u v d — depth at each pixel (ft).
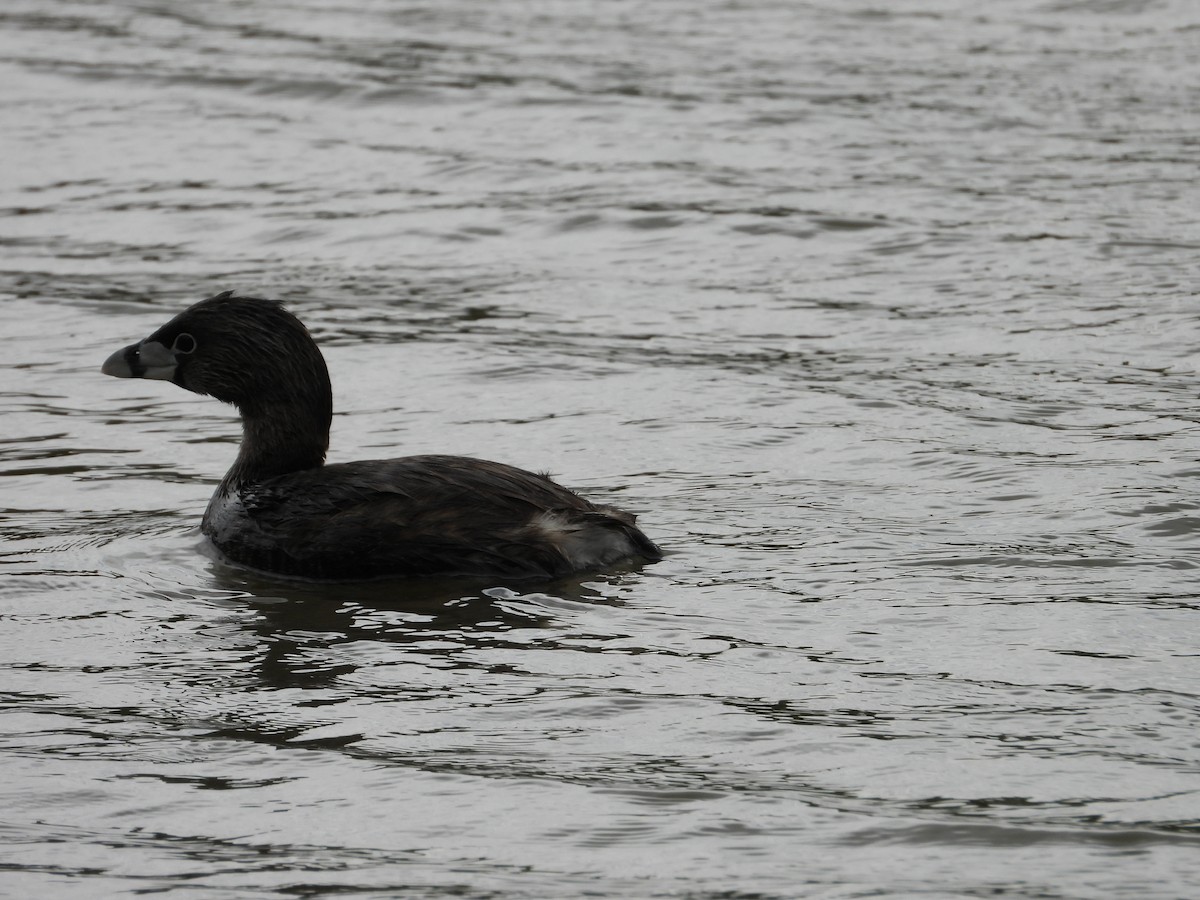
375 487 39.91
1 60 94.73
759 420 49.93
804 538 41.11
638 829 27.50
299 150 80.28
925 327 57.93
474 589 38.55
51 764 30.22
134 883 26.11
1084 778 28.86
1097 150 77.46
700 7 106.11
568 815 28.02
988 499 43.32
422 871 26.35
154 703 32.86
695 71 91.76
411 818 28.07
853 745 30.32
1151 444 46.80
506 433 49.39
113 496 45.21
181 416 51.65
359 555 39.29
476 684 33.45
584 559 39.40
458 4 107.65
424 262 66.13
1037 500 43.06
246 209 72.33
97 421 51.11
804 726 31.14
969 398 51.19
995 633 35.19
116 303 61.62
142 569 40.32
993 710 31.60
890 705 31.96
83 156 79.30
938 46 96.27
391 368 55.26
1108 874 25.85
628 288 62.90
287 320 42.27
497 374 54.44
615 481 45.47
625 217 70.23
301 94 88.69
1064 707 31.63
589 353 56.24
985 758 29.68
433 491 39.65
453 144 80.48
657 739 30.81
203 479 46.55
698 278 63.82
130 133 82.58
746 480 45.32
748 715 31.68
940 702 32.04
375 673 34.14
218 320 42.22
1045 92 86.79
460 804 28.48
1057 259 64.08
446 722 31.71
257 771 29.86
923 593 37.47
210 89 89.56
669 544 40.98
